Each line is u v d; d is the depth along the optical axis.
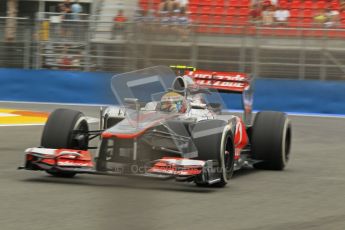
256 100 42.59
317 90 42.06
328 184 18.58
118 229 12.16
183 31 43.34
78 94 44.03
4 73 44.38
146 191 16.16
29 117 35.06
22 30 44.72
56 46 44.56
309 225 13.18
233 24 46.88
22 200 14.59
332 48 42.78
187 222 12.98
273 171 20.84
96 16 44.03
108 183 17.08
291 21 48.81
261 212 14.29
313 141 29.28
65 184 16.80
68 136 17.08
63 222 12.59
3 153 22.89
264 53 43.56
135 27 40.81
